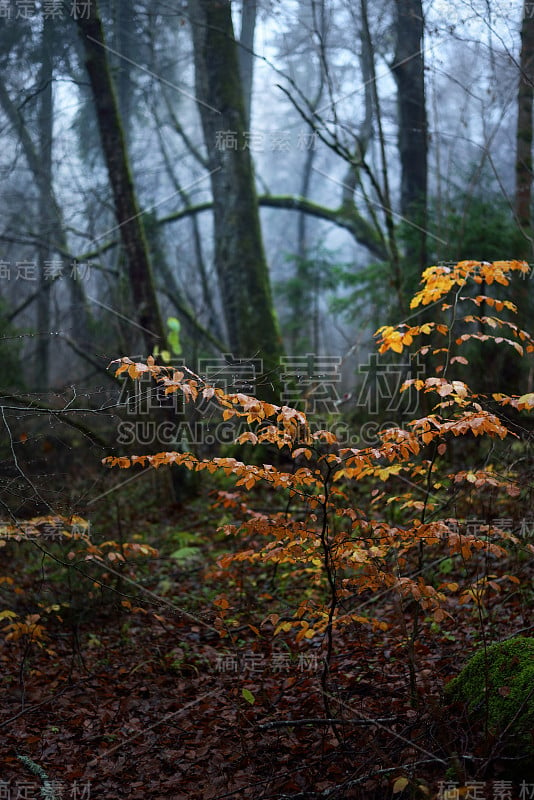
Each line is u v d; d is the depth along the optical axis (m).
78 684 5.11
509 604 5.16
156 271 16.62
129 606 5.29
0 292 16.69
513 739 3.31
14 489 4.80
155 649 5.71
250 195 11.82
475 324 9.92
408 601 5.53
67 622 6.14
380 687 4.36
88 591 6.24
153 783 3.89
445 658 4.58
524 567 5.31
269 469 3.86
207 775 3.91
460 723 3.62
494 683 3.65
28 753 4.22
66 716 4.69
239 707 4.54
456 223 10.01
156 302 10.54
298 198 15.43
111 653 5.64
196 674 5.25
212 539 8.28
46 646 5.84
